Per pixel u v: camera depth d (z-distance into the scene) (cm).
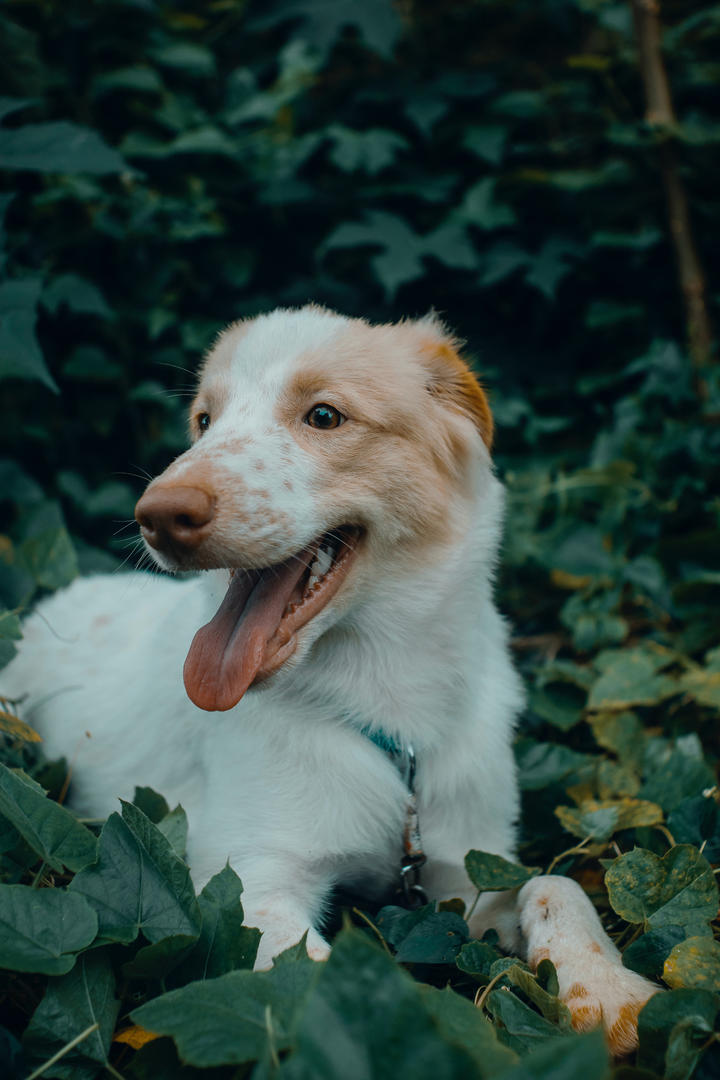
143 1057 58
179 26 140
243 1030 55
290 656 70
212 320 132
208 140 129
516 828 80
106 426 126
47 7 122
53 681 88
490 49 151
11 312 84
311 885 73
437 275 137
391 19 134
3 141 90
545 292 129
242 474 69
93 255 126
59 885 71
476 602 77
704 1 150
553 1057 48
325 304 137
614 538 109
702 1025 58
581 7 142
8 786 64
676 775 79
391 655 75
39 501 108
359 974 49
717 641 98
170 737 80
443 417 77
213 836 73
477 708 77
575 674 95
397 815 74
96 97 127
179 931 62
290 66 138
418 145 141
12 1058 58
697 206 135
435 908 69
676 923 65
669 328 138
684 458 112
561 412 136
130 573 96
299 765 73
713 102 140
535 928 69
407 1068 48
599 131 143
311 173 139
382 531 74
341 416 73
